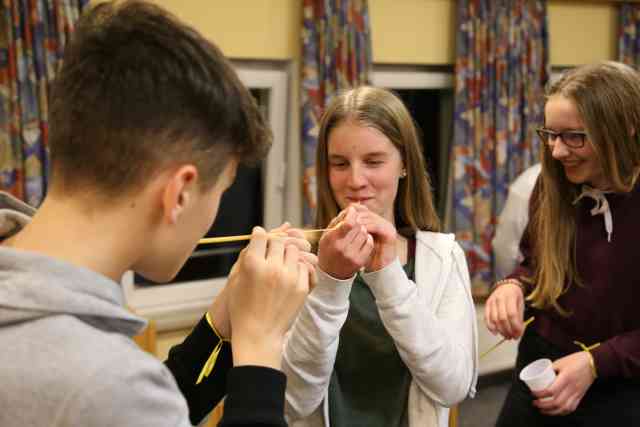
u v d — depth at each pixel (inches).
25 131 87.4
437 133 137.5
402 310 46.3
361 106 51.8
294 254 31.3
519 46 130.1
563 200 59.6
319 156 55.0
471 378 50.7
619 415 56.1
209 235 116.3
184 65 24.3
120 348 22.9
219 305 38.6
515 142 133.6
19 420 21.3
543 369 57.1
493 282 135.4
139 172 23.8
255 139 27.5
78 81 24.1
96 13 25.7
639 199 55.6
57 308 22.6
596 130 53.1
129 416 21.7
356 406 50.3
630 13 149.1
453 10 126.5
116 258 24.7
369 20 112.2
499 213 134.1
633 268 55.3
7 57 85.9
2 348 22.1
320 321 44.1
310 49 106.7
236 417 26.8
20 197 89.4
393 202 54.4
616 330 56.6
